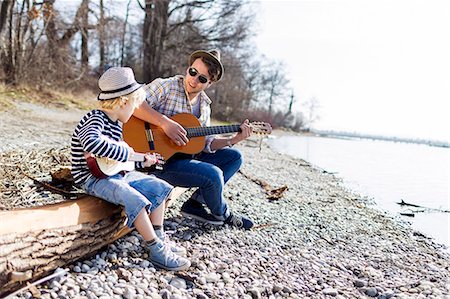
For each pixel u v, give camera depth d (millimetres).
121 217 2975
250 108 36719
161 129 3494
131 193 2713
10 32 14008
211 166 3508
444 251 4254
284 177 8172
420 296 2859
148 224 2736
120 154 2688
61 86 16891
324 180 8766
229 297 2580
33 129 8195
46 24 15703
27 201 3291
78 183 2871
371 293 2879
